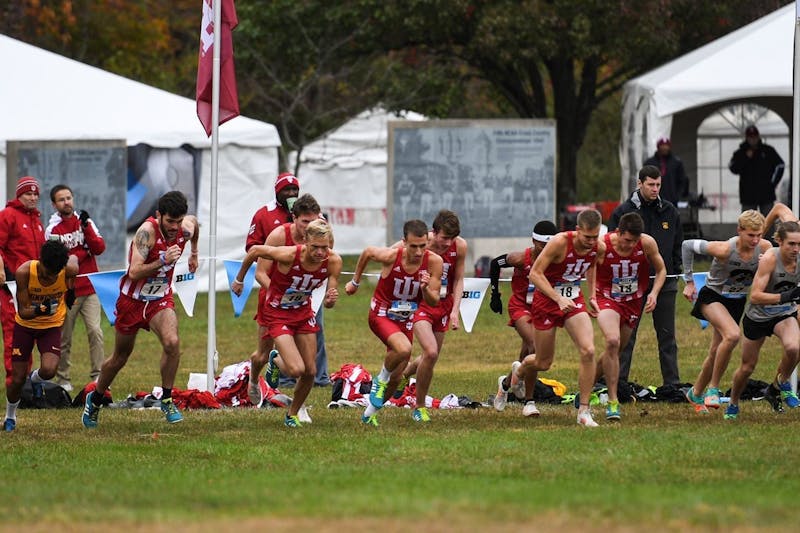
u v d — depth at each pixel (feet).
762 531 79.77
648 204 160.56
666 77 309.01
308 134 446.60
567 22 366.02
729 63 302.04
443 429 132.57
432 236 139.44
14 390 136.05
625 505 87.51
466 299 169.27
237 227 321.73
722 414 142.51
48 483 101.86
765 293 134.21
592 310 136.67
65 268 134.00
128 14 498.69
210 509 88.22
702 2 374.22
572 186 407.23
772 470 104.42
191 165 313.53
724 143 382.42
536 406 154.71
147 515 85.51
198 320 274.57
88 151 299.17
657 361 203.31
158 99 321.73
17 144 295.07
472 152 302.45
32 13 465.88
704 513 84.94
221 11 165.99
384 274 136.15
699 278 164.45
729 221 382.63
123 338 135.64
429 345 137.39
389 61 432.66
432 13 364.99
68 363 179.01
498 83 407.64
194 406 155.94
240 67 407.85
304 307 134.92
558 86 402.11
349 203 449.48
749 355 137.49
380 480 100.48
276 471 107.14
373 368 200.13
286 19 383.65
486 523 81.20
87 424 138.10
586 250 133.59
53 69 318.24
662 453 112.88
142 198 307.78
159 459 114.83
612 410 136.87
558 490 94.43
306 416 140.05
